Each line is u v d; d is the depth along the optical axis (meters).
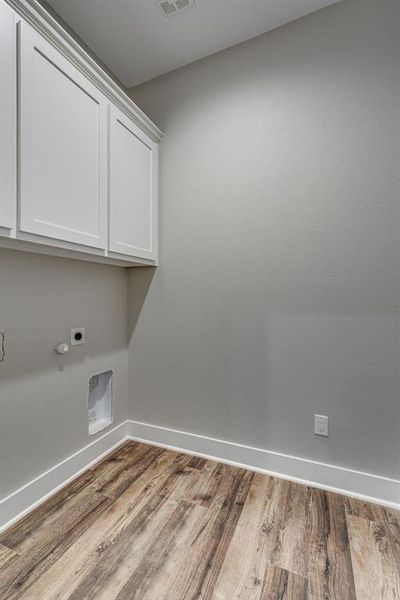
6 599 1.02
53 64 1.25
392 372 1.49
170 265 2.03
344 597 1.05
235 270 1.84
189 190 1.96
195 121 1.94
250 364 1.81
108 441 2.01
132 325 2.18
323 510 1.46
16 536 1.29
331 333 1.61
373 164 1.50
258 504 1.50
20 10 1.10
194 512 1.44
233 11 1.62
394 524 1.37
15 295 1.40
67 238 1.33
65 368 1.68
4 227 1.07
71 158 1.35
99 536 1.29
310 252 1.64
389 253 1.48
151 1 1.57
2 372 1.35
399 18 1.45
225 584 1.08
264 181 1.75
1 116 1.05
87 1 1.56
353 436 1.58
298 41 1.65
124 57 1.92
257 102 1.76
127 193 1.75
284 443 1.73
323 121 1.60
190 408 1.99
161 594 1.05
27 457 1.46
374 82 1.50
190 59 1.93
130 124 1.76
